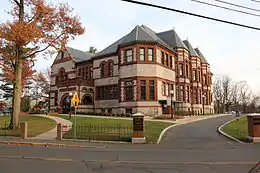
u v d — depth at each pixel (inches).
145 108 1462.8
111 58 1785.2
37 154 489.1
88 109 1769.2
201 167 380.8
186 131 923.4
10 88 2504.9
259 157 470.6
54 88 2150.6
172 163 412.2
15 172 339.0
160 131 876.6
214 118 1553.9
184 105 1813.5
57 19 892.6
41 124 1079.0
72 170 355.3
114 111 1695.4
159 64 1556.3
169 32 1975.9
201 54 2390.5
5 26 818.2
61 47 927.0
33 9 867.4
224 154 508.7
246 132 846.5
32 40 833.5
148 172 347.9
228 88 3823.8
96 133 812.0
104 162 416.8
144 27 1871.3
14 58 903.7
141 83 1487.5
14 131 858.1
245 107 3909.9
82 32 943.0
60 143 659.4
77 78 1728.6
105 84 1781.5
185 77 1856.5
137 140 699.4
